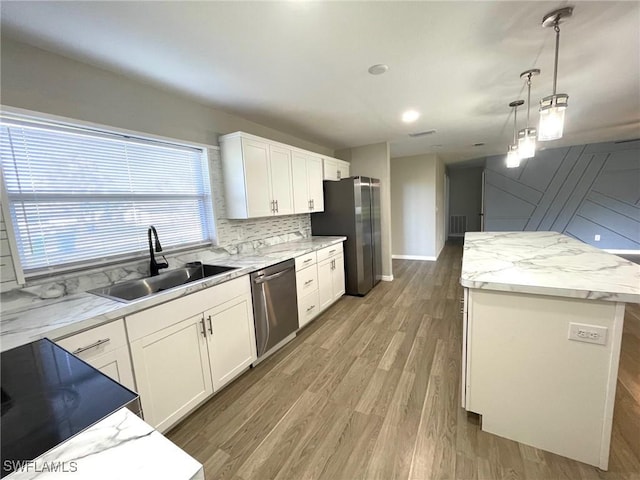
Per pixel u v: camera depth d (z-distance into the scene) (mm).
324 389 2051
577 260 1846
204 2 1296
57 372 948
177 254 2357
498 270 1682
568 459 1428
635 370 2035
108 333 1381
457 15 1477
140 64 1833
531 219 6410
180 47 1661
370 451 1521
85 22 1400
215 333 1953
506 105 2885
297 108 2746
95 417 717
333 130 3605
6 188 1524
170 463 507
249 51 1732
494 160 6566
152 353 1573
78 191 1821
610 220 5816
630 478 1312
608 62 2033
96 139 1897
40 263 1674
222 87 2223
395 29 1575
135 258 2115
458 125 3600
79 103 1773
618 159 5648
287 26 1509
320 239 3809
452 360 2348
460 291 4086
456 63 1984
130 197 2098
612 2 1406
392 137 4164
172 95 2324
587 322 1325
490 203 6699
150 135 2156
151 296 1586
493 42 1741
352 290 4020
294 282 2801
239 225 2953
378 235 4582
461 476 1362
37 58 1599
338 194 3945
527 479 1334
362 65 1964
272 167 2967
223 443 1610
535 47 1811
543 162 6211
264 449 1562
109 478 479
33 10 1289
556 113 1607
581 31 1642
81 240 1850
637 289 1246
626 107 3182
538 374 1453
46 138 1676
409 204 6320
